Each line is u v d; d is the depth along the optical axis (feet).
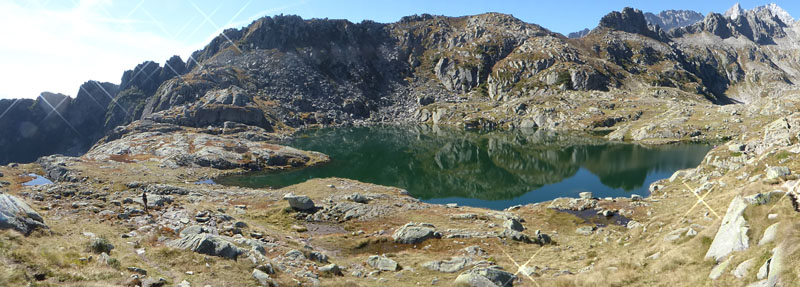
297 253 110.32
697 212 126.93
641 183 349.00
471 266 111.04
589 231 183.52
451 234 159.12
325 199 245.45
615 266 96.84
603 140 639.76
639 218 201.36
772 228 67.51
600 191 331.98
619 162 448.24
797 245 58.13
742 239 71.97
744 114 646.74
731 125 610.65
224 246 93.35
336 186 304.71
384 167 475.31
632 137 629.92
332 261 118.62
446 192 351.05
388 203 236.02
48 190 205.46
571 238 169.17
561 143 625.00
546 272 106.52
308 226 184.55
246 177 409.08
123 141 543.80
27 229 83.30
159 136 565.53
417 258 126.93
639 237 126.93
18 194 188.96
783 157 184.44
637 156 479.82
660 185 293.84
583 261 119.44
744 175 196.75
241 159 462.60
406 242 149.07
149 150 488.02
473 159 516.73
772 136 258.98
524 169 441.68
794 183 77.71
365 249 142.92
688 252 85.15
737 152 277.03
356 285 86.38
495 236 157.48
